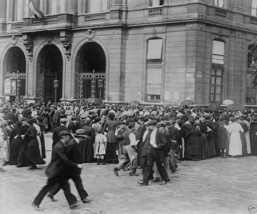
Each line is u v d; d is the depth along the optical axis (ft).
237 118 69.92
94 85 116.06
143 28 105.40
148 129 45.52
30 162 52.26
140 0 106.32
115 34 108.68
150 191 42.06
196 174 51.90
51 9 127.34
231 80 108.17
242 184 46.24
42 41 126.41
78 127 59.06
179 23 98.99
